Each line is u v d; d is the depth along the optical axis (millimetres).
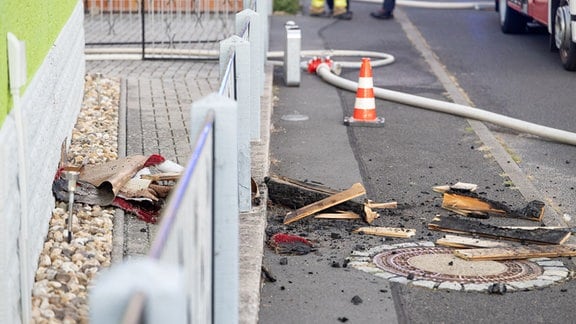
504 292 10703
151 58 25828
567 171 16359
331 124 19750
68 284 9664
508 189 15141
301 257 11844
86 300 9344
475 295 10641
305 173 15883
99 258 10500
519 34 34219
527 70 27047
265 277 11055
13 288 8359
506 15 33750
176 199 5375
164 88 21609
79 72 18000
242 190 12492
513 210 13742
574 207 14258
